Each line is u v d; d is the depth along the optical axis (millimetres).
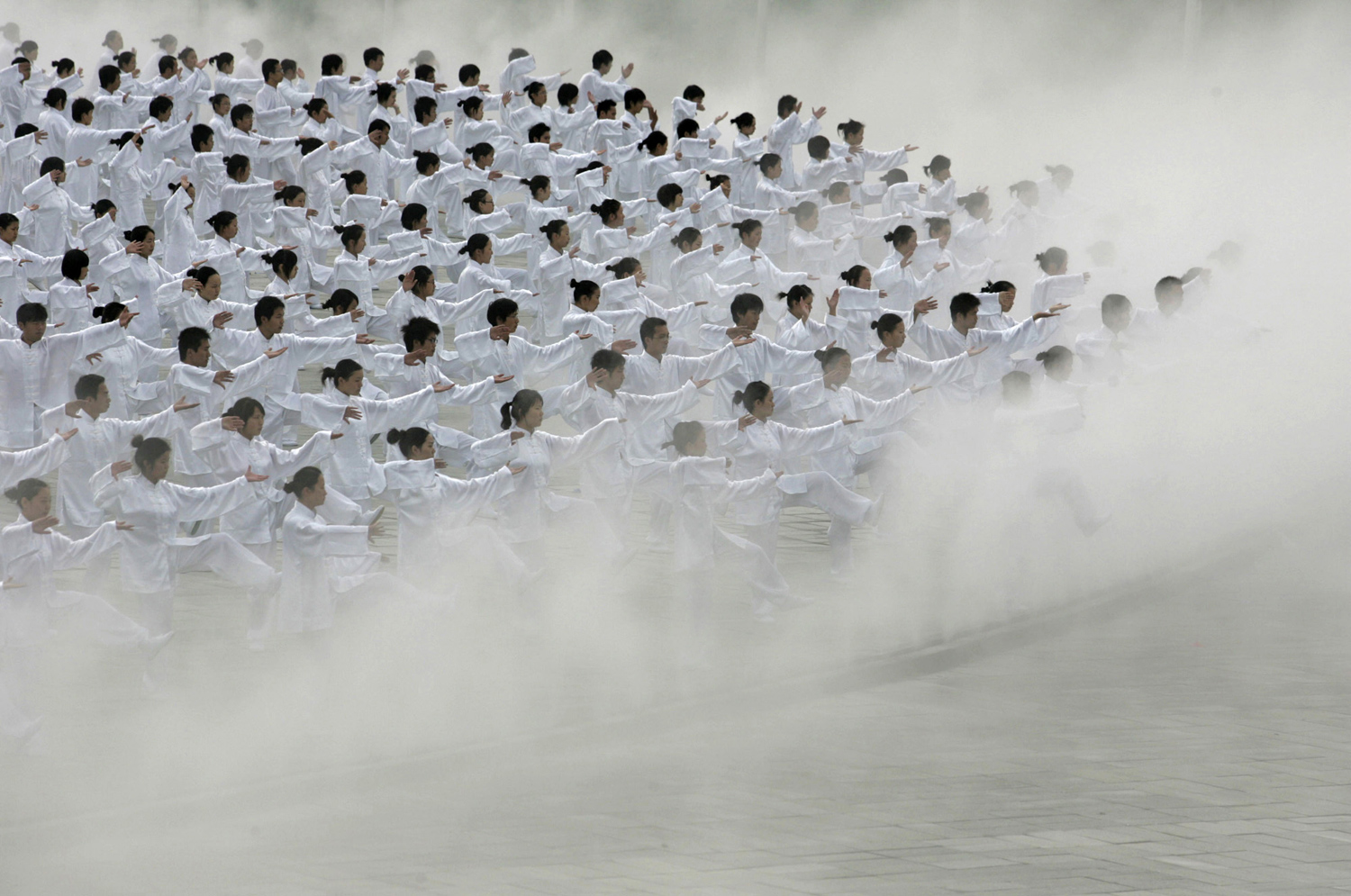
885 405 49188
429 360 51062
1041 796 31250
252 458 40625
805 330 56344
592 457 44531
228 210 80375
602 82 105188
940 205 88688
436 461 42688
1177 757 34000
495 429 55781
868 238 91062
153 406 62438
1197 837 29156
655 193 89562
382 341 71938
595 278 69062
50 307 61594
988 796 31156
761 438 43812
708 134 94938
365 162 91312
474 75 101062
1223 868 27562
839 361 48719
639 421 47469
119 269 65000
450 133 117250
